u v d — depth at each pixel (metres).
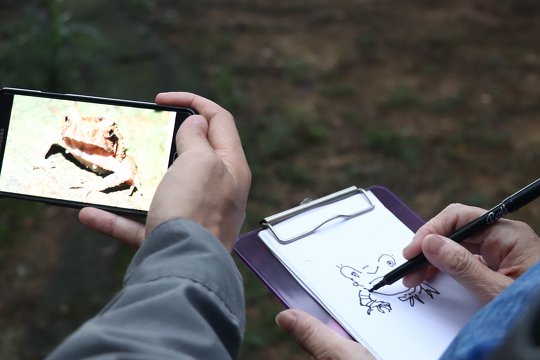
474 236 1.39
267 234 1.39
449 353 0.74
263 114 4.24
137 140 1.46
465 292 1.33
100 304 3.11
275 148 3.97
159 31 4.97
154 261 0.91
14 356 2.89
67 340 0.79
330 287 1.31
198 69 4.59
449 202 3.68
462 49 5.00
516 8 5.58
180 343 0.79
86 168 1.45
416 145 4.05
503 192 3.75
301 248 1.38
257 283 3.21
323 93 4.47
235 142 1.27
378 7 5.52
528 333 0.53
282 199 3.66
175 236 0.95
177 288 0.85
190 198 1.03
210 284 0.88
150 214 1.04
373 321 1.26
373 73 4.70
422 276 1.32
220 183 1.09
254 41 4.99
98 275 3.24
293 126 4.13
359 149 4.03
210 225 1.04
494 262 1.38
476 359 0.67
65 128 1.47
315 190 3.73
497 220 1.38
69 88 4.28
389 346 1.23
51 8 4.40
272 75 4.62
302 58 4.81
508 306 0.71
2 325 3.01
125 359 0.74
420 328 1.26
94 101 1.47
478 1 5.64
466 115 4.33
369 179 3.82
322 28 5.20
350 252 1.39
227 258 0.94
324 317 1.28
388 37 5.11
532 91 4.58
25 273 3.24
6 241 3.37
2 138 1.46
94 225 1.40
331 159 3.95
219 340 0.84
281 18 5.32
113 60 4.55
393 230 1.45
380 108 4.36
